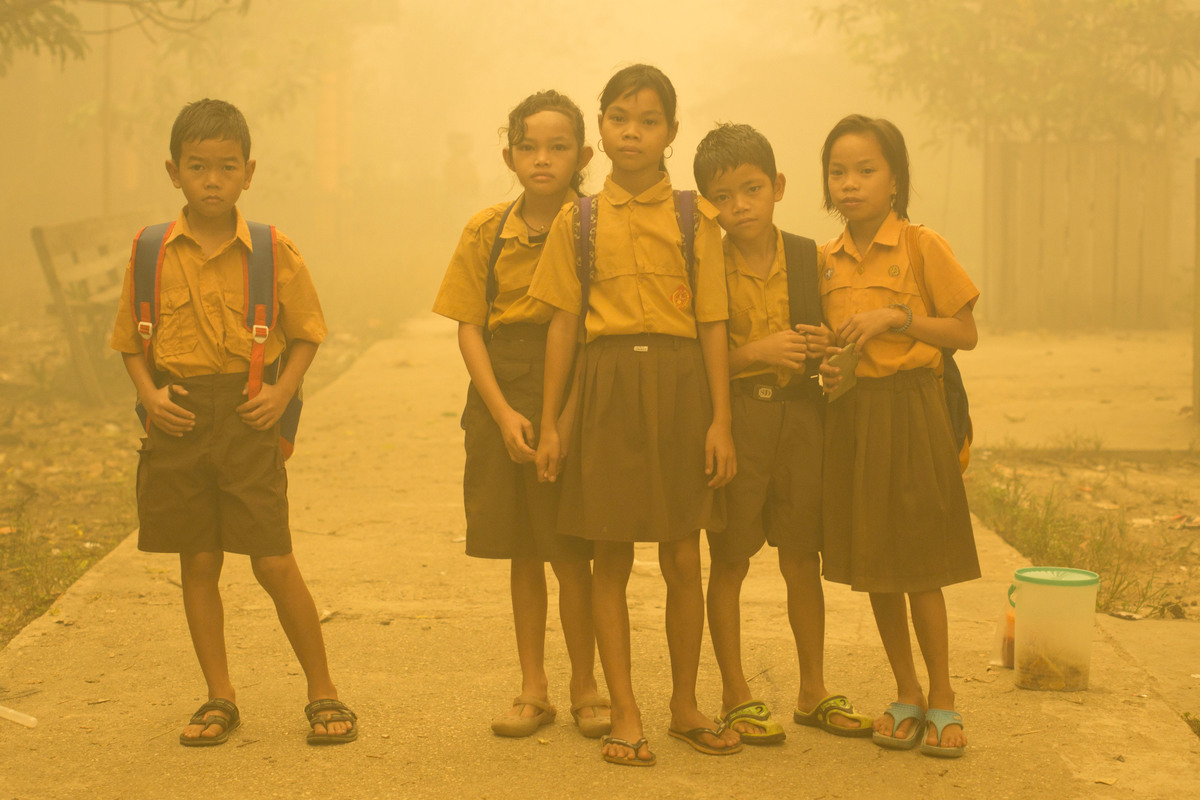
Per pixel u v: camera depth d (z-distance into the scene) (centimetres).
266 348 353
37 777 327
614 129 335
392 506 665
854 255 356
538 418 354
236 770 331
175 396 344
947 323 344
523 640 367
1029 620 390
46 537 624
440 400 1032
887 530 342
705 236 339
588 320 338
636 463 334
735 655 357
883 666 413
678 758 339
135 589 505
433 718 370
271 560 350
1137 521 641
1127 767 331
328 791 318
